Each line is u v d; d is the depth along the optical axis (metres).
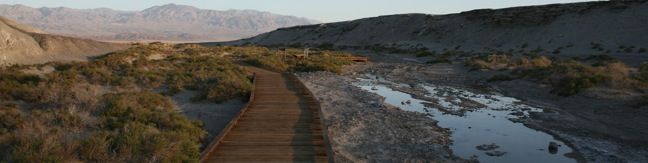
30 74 20.11
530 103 19.89
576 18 64.12
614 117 15.84
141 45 51.03
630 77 21.78
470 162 10.77
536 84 24.20
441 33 79.50
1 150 8.49
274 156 9.61
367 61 48.84
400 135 13.34
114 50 41.97
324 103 19.19
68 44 36.38
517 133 13.98
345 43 91.19
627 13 59.28
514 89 24.12
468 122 15.67
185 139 9.84
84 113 12.59
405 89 25.05
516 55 49.62
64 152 8.15
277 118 13.88
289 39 107.00
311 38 102.00
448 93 23.50
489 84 27.17
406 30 87.25
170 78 22.70
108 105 13.66
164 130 11.56
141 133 9.49
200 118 14.81
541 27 66.38
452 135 13.62
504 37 68.56
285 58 43.66
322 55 50.34
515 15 74.50
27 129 10.30
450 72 34.62
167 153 8.61
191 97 18.55
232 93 18.88
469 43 71.12
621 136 13.30
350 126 14.45
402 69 38.22
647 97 17.27
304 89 20.78
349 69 38.81
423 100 20.91
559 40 59.06
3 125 10.89
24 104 14.66
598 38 55.03
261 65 36.31
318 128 12.43
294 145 10.56
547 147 12.27
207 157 9.39
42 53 31.62
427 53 56.28
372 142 12.49
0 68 20.91
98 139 8.58
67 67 24.14
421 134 13.55
